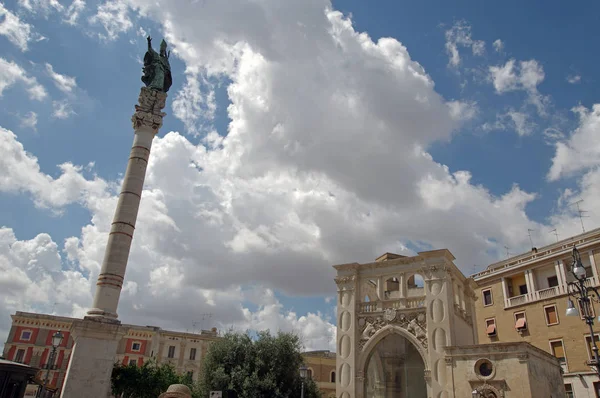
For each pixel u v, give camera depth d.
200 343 77.31
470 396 32.44
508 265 55.38
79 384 28.98
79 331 30.05
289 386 44.12
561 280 47.62
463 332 41.41
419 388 38.25
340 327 42.47
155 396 46.12
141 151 37.28
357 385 39.81
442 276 39.50
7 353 69.12
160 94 39.66
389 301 41.56
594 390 41.97
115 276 32.94
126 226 34.53
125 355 73.06
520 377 31.02
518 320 50.47
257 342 45.72
